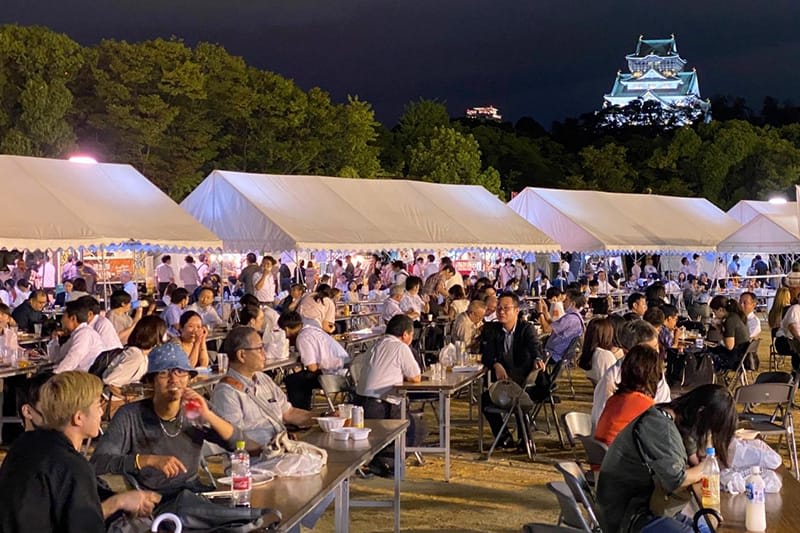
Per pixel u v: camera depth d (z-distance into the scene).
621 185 69.12
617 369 7.03
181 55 43.50
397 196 20.45
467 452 9.97
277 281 22.81
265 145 48.34
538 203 25.08
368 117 52.66
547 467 9.25
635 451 4.68
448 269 19.84
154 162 43.25
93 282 21.09
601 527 4.80
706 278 30.25
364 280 26.20
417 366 8.88
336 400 13.20
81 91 44.09
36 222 13.88
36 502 3.43
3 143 40.34
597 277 30.34
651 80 174.88
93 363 8.95
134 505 4.02
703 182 69.00
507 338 10.27
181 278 21.72
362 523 7.23
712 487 4.37
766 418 8.82
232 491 4.16
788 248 24.59
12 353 10.24
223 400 5.64
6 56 42.25
